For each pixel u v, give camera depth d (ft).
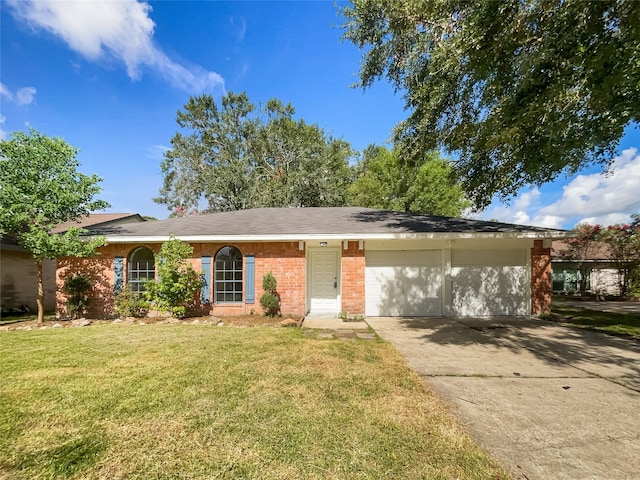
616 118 18.85
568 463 8.37
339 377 14.40
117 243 32.50
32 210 26.71
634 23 11.84
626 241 51.70
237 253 33.01
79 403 11.63
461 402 12.09
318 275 35.68
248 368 15.51
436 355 18.44
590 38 13.65
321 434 9.58
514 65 17.13
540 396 12.69
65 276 32.71
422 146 25.76
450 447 9.00
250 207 77.66
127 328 25.59
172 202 91.91
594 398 12.53
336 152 86.99
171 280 28.84
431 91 22.33
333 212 42.11
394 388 13.24
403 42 24.66
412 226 33.19
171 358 17.15
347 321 29.81
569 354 18.80
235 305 32.19
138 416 10.66
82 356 17.53
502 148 21.56
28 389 12.92
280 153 84.53
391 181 86.63
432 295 33.17
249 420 10.40
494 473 7.90
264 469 7.97
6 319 32.71
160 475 7.76
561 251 63.41
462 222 35.55
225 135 89.30
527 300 32.91
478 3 15.61
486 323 29.04
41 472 7.92
